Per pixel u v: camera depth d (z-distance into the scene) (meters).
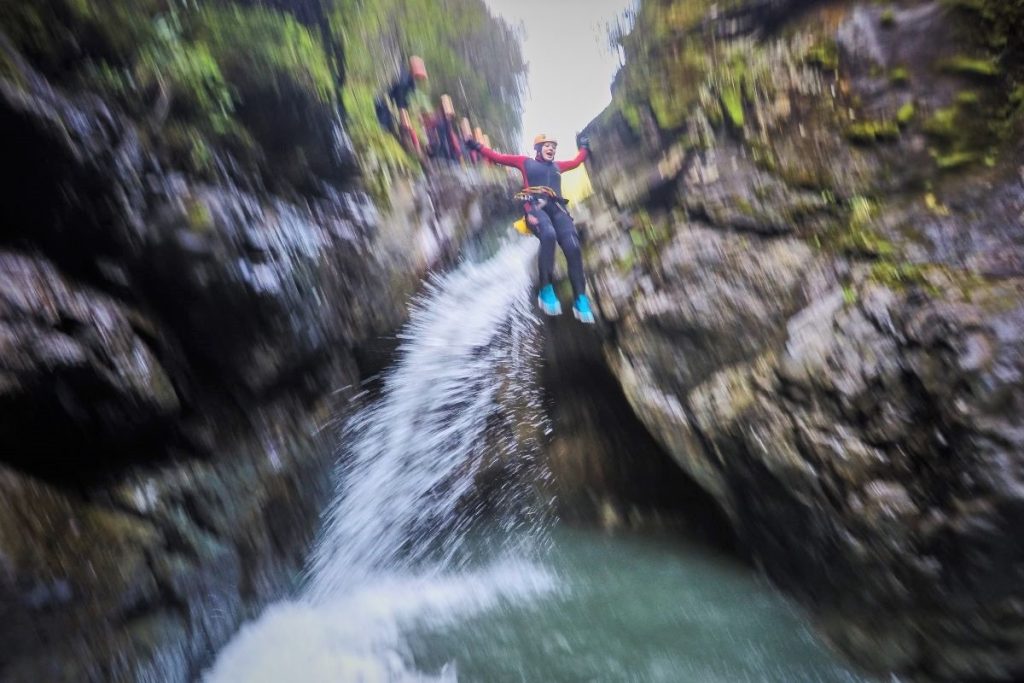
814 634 3.06
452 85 10.28
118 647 2.40
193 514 3.04
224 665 2.95
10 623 2.03
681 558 3.86
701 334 3.63
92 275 2.82
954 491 2.59
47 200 2.62
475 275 5.88
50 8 2.79
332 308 4.10
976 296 2.83
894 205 3.37
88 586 2.35
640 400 3.78
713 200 3.96
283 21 4.31
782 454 3.09
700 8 4.74
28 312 2.38
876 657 2.81
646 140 4.86
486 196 7.03
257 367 3.53
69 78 2.85
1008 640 2.48
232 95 3.78
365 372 4.53
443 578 3.98
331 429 4.14
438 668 3.06
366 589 3.81
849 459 2.88
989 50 3.42
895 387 2.86
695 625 3.29
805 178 3.67
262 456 3.58
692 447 3.54
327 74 4.67
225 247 3.27
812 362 3.12
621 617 3.43
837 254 3.36
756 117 3.99
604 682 2.94
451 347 5.00
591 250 4.59
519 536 4.31
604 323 4.12
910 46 3.61
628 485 4.24
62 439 2.49
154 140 3.18
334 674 3.00
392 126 6.57
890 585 2.74
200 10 3.69
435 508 4.38
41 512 2.32
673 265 3.90
